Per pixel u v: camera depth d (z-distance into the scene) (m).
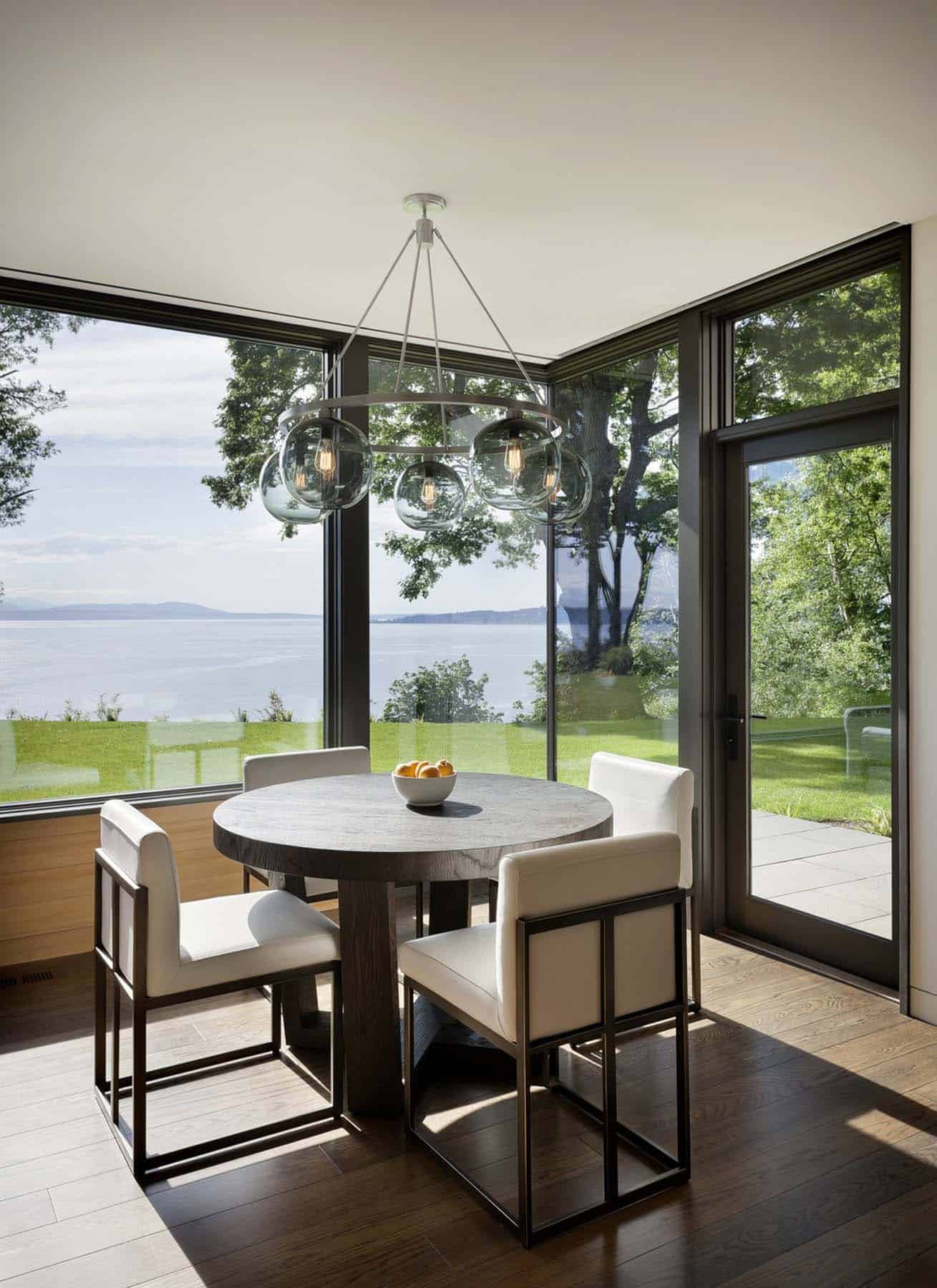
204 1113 2.62
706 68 2.22
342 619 4.42
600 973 2.16
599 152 2.65
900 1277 1.95
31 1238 2.08
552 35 2.08
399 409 4.62
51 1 1.94
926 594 3.18
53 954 3.79
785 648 3.86
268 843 2.39
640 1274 1.96
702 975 3.63
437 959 2.37
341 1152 2.42
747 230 3.23
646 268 3.60
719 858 4.13
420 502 2.86
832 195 2.96
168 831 4.02
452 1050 2.87
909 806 3.24
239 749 4.27
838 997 3.42
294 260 3.48
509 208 3.03
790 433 3.80
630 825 3.38
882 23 2.05
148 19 2.01
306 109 2.39
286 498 2.57
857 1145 2.44
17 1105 2.66
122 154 2.63
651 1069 2.87
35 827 3.75
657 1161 2.35
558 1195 2.22
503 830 2.51
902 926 3.25
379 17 2.01
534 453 2.38
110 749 3.99
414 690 4.72
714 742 4.13
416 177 2.80
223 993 2.39
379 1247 2.05
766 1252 2.02
